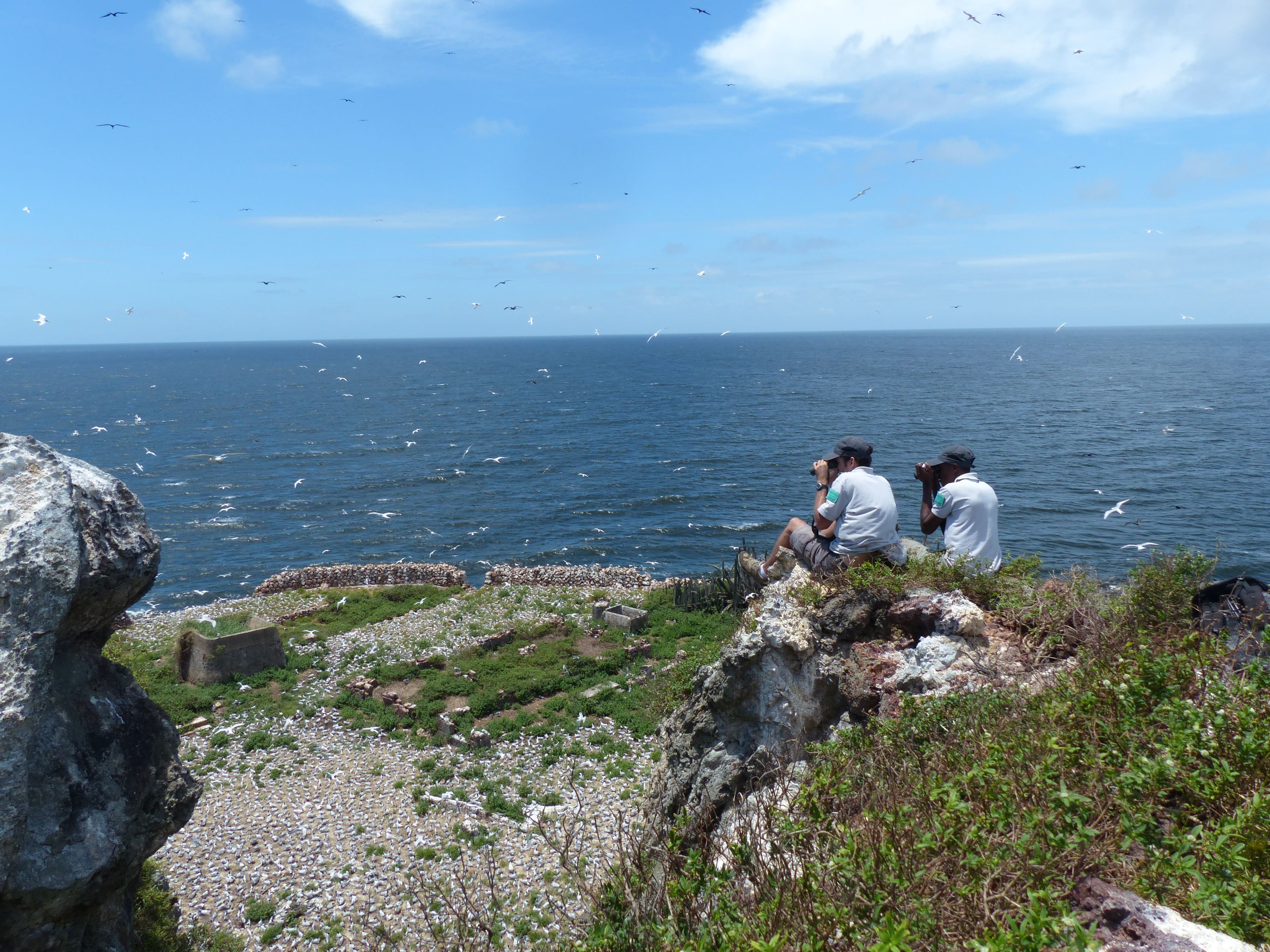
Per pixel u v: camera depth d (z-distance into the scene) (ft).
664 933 13.75
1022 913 10.91
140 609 154.51
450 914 41.91
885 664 23.20
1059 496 204.23
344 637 88.58
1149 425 335.67
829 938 11.78
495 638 84.64
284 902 45.19
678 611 94.07
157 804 19.94
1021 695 19.03
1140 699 16.28
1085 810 13.37
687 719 26.91
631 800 54.39
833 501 26.55
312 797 56.85
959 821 13.21
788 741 23.75
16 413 457.68
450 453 321.73
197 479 276.62
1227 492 205.36
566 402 499.10
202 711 71.56
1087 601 23.39
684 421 401.49
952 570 25.21
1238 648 17.76
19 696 16.01
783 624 24.36
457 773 60.29
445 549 192.03
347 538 203.21
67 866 16.97
